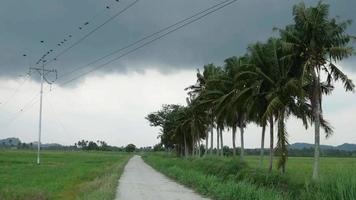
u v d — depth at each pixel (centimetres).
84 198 2317
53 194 2762
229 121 5616
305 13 3775
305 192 2119
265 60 4284
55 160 9275
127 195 2841
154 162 9044
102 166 6962
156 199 2641
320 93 3872
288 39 3869
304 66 3719
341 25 3716
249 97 4400
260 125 4650
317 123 3825
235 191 2588
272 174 3494
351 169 1777
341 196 1641
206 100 6078
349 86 3744
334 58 3725
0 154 11894
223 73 5403
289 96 4131
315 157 3794
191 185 3662
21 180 3928
